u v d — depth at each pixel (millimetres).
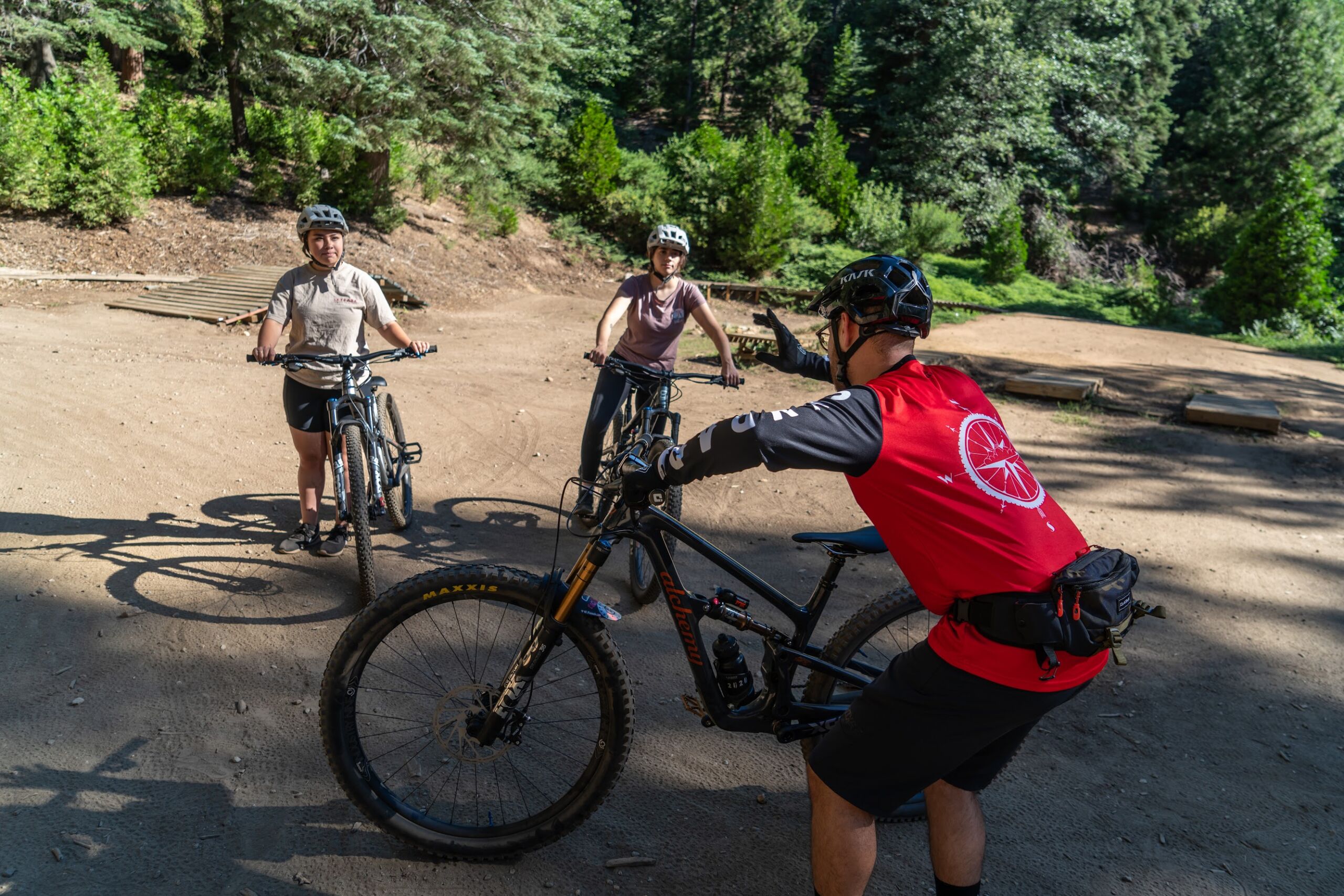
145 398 7566
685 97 44906
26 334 10047
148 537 4871
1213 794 3227
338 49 17922
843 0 54562
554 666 3812
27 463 5875
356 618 2631
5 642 3730
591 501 4922
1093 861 2861
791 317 19062
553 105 20969
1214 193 43188
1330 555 5527
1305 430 8234
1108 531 5754
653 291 4930
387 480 4590
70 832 2695
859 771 2164
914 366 2188
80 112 14992
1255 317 19703
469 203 21625
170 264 15008
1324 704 3863
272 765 3082
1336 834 3047
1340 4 43844
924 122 35594
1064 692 2020
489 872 2672
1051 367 10328
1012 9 36000
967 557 1976
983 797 3143
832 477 6562
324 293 4461
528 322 15945
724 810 3029
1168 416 8492
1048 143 36875
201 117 17844
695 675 2711
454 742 3086
